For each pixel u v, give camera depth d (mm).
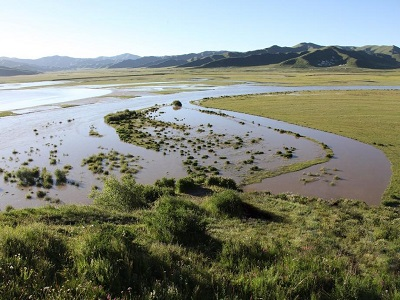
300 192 35688
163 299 7785
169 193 31172
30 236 10734
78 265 8992
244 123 75062
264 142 57750
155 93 139375
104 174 41500
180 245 12562
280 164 45531
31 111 91250
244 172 42375
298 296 8898
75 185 37781
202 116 84938
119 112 85812
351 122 72688
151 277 8945
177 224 14445
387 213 28469
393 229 21359
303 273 10078
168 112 91812
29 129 68125
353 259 14578
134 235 12070
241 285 9203
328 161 46656
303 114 83750
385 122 71500
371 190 36031
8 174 40094
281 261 11336
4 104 106125
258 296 8719
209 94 134500
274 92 135125
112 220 19969
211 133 65000
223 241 14609
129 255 9695
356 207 30594
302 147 54312
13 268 8328
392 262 14539
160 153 51031
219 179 36438
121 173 41875
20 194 34875
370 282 10453
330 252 15016
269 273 9820
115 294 7871
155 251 10828
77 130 68062
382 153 50375
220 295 8516
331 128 67500
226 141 58094
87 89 160875
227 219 22078
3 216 18047
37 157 48562
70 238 12898
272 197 32062
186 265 10133
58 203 32812
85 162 46094
